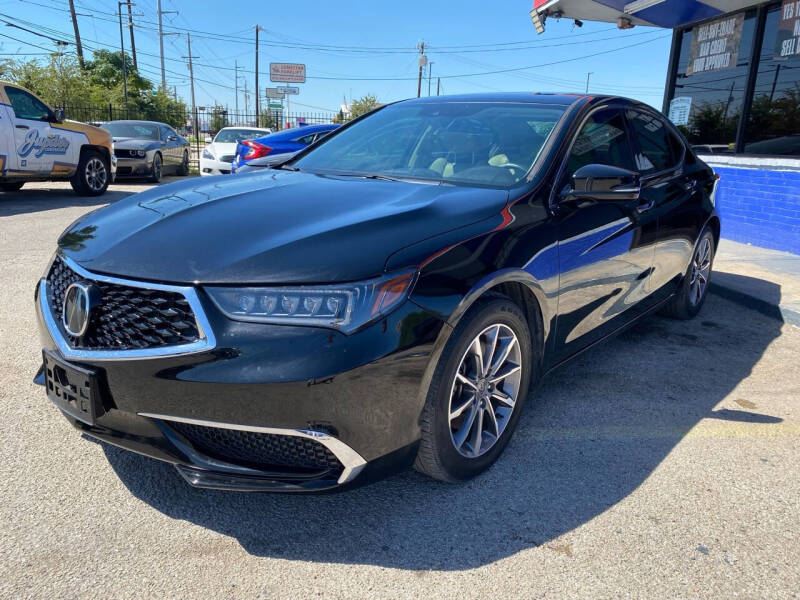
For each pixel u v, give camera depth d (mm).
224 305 1897
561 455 2709
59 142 9969
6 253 5957
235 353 1869
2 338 3729
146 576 1904
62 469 2430
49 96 25594
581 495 2418
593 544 2137
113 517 2166
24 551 1979
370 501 2326
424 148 3209
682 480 2553
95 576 1893
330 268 1950
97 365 2010
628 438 2879
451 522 2225
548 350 2781
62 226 7570
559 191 2799
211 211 2387
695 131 9328
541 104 3309
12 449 2547
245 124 40156
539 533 2184
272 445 1998
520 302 2598
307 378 1854
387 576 1951
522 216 2551
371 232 2137
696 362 3885
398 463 2113
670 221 3797
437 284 2082
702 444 2854
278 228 2189
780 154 7770
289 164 3500
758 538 2207
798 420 3131
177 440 1993
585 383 3496
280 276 1922
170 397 1927
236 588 1875
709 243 4648
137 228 2291
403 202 2463
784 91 7688
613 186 2746
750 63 8141
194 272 1953
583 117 3182
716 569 2041
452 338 2156
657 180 3730
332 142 3652
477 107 3455
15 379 3189
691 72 9383
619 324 3500
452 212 2385
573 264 2773
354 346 1899
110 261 2092
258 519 2199
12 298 4516
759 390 3488
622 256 3230
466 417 2387
